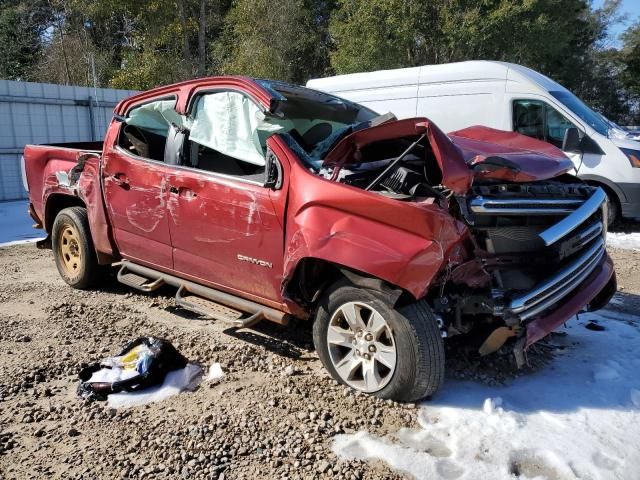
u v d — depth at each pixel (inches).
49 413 141.6
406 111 401.1
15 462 122.5
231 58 1077.8
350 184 149.9
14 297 233.1
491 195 147.1
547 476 115.5
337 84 435.5
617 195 344.2
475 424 133.3
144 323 200.5
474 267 142.7
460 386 152.3
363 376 146.5
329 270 153.9
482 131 208.4
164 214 188.4
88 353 175.3
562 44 860.0
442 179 138.6
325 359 153.2
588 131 345.7
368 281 139.7
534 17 804.0
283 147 158.7
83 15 986.7
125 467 120.2
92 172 219.3
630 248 318.7
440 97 386.0
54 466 121.0
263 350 177.3
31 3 1068.5
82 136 580.4
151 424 135.9
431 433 130.3
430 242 132.3
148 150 201.0
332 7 1137.4
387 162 161.3
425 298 140.8
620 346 177.9
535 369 162.7
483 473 115.9
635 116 1520.7
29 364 167.3
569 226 150.9
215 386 154.3
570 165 180.4
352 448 125.6
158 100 199.2
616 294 233.5
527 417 136.6
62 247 243.4
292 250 149.2
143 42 1026.7
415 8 777.6
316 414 138.4
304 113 192.1
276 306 163.6
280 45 1003.9
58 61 966.4
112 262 227.1
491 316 147.9
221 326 198.4
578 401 143.9
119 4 947.3
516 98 359.3
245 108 174.6
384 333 141.8
